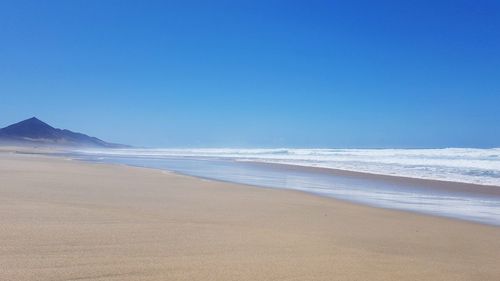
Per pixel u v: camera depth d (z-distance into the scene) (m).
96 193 15.03
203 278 5.64
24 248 6.62
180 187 18.92
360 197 17.77
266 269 6.19
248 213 11.96
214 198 15.27
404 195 18.58
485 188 21.19
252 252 7.14
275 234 8.82
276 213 12.22
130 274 5.67
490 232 10.49
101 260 6.21
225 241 7.86
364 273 6.28
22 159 41.47
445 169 32.62
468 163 37.75
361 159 50.66
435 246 8.63
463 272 6.68
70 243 7.07
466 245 8.89
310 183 23.66
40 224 8.47
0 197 12.37
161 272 5.82
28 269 5.65
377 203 16.05
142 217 10.09
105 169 29.83
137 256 6.53
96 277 5.48
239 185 20.91
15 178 19.45
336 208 13.91
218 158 62.22
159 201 13.71
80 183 18.47
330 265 6.60
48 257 6.23
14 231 7.71
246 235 8.51
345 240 8.67
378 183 23.70
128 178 22.72
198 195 16.05
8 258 6.08
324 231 9.64
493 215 13.62
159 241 7.59
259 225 9.98
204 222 9.95
